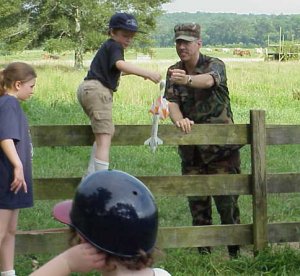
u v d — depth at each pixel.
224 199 6.84
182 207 8.91
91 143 6.38
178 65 6.64
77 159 11.93
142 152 12.66
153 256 2.46
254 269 6.42
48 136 6.31
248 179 6.64
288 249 6.69
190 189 6.54
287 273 6.37
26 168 5.46
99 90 6.19
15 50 52.94
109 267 2.41
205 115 6.59
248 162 12.09
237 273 6.38
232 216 6.92
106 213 2.39
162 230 6.48
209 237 6.58
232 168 6.79
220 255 6.83
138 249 2.41
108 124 6.23
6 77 5.44
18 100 5.47
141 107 19.28
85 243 2.41
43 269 2.40
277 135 6.64
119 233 2.39
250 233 6.66
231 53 89.50
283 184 6.69
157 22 56.72
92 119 6.23
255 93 24.27
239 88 25.61
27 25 53.03
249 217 8.59
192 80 6.31
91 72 6.29
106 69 6.22
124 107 19.11
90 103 6.21
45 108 18.58
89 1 51.16
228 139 6.57
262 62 51.41
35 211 8.42
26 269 6.40
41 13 51.81
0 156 5.38
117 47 6.21
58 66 48.66
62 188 6.32
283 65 44.38
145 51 56.97
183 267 6.40
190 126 6.46
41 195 6.30
